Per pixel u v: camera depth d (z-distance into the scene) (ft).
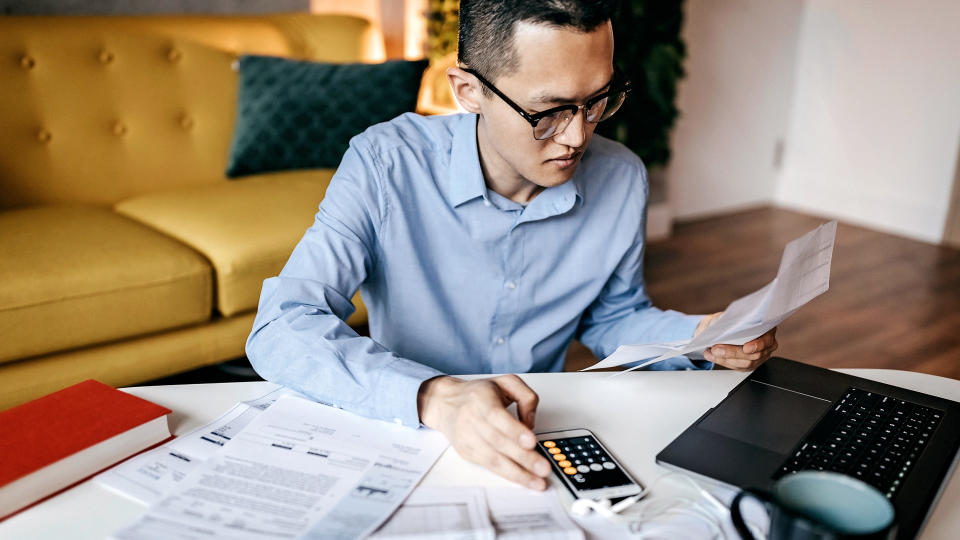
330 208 3.32
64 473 2.28
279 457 2.42
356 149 3.41
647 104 10.84
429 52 10.78
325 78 7.68
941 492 2.38
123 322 5.57
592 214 3.57
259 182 7.35
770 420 2.70
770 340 3.12
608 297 3.85
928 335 8.57
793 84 13.55
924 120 11.93
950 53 11.43
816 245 3.08
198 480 2.27
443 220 3.44
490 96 2.76
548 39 2.52
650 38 10.52
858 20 12.46
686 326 3.42
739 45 12.51
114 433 2.40
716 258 11.02
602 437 2.66
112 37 7.39
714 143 12.86
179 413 2.75
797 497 1.88
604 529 2.16
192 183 7.86
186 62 7.80
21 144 6.95
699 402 2.94
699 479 2.38
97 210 6.84
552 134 2.73
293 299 3.01
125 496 2.26
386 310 3.61
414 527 2.10
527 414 2.53
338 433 2.59
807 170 13.65
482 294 3.55
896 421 2.70
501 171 3.26
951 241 11.89
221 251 6.01
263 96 7.64
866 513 1.83
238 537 2.02
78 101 7.19
